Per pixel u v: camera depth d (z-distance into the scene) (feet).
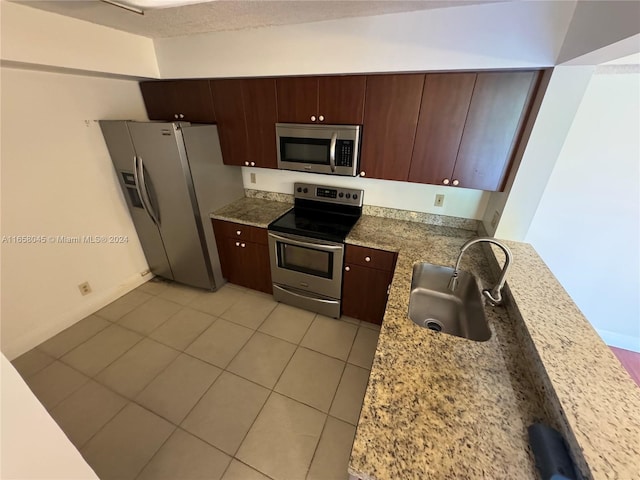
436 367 3.32
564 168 6.22
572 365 2.99
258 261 8.58
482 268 5.47
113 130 7.52
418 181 6.26
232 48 6.37
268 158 7.57
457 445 2.53
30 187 6.65
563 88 4.49
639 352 7.36
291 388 6.19
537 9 4.22
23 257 6.77
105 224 8.36
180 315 8.32
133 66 6.83
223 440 5.20
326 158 6.79
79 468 2.52
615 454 2.18
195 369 6.61
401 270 5.42
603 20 3.24
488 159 5.56
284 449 5.08
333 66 5.71
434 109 5.53
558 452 2.32
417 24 4.89
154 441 5.19
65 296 7.72
